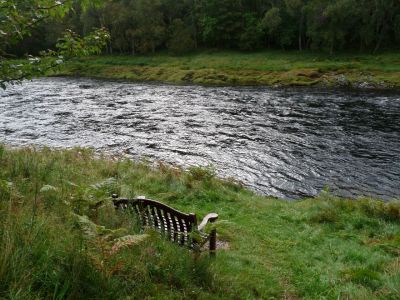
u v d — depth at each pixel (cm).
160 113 3506
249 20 9038
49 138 2570
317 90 4906
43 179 823
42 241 412
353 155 2180
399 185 1728
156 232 557
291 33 8319
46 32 9444
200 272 553
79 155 1714
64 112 3556
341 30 7338
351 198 1583
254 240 916
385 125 2877
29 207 522
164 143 2470
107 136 2652
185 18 10269
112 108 3791
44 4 568
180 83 6078
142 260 491
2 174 745
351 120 3072
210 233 664
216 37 9194
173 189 1299
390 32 7988
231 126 2942
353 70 5847
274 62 7088
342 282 701
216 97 4447
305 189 1702
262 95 4534
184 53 9250
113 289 393
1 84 559
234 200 1270
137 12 9306
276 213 1176
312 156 2173
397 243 931
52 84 6050
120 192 1002
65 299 358
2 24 530
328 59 7000
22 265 348
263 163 2066
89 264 405
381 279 697
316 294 655
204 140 2542
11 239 372
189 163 2059
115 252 438
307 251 878
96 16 9500
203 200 1231
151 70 7331
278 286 669
